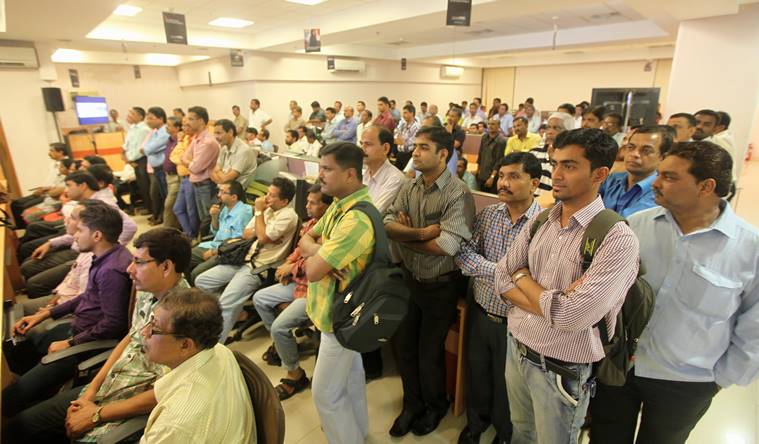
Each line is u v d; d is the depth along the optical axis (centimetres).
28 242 335
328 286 147
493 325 162
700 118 334
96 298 190
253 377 116
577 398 115
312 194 224
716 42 496
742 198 602
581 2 491
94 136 853
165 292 156
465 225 164
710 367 119
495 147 462
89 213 182
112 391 150
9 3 382
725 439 186
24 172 650
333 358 149
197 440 102
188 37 820
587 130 104
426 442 187
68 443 156
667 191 113
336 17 688
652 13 527
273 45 859
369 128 209
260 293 241
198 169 385
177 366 115
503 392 169
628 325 112
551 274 112
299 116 895
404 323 186
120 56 1065
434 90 1400
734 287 110
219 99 1134
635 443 142
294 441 190
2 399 167
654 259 124
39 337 205
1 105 618
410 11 577
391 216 189
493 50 1023
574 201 109
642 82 1162
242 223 312
